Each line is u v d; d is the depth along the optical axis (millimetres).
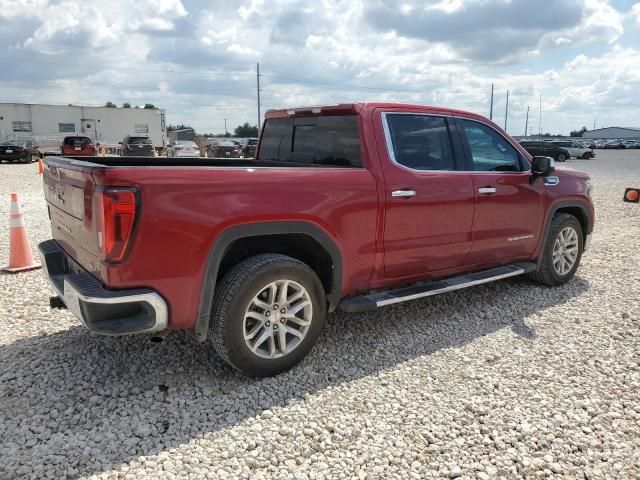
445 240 4254
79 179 3066
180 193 2912
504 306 4828
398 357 3764
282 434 2826
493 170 4648
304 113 4398
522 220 4855
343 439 2785
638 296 5105
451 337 4129
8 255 6473
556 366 3635
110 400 3115
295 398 3178
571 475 2543
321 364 3633
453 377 3471
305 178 3410
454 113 4422
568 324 4398
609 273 5945
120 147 35969
